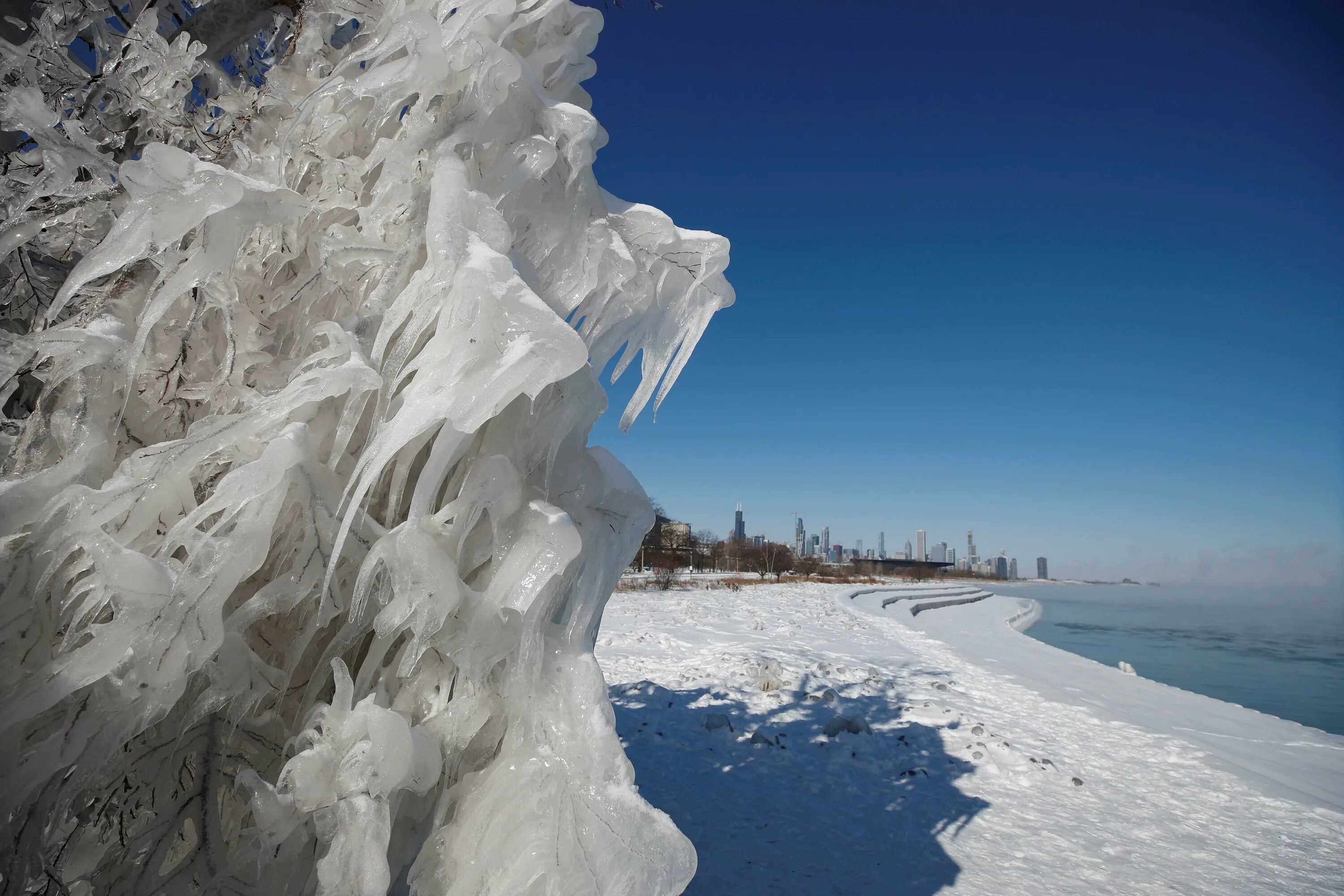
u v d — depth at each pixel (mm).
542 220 1698
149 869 1185
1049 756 5340
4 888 1071
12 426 1354
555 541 1421
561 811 1327
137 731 1123
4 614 1094
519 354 1223
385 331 1346
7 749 1091
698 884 3107
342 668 1312
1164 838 3971
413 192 1521
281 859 1237
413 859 1429
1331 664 15609
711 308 2152
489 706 1444
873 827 3904
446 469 1397
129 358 1280
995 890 3248
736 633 11758
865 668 8703
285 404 1267
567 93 1950
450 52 1546
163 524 1237
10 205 1478
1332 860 3758
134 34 1691
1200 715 7289
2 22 1885
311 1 1872
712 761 4852
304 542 1304
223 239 1257
